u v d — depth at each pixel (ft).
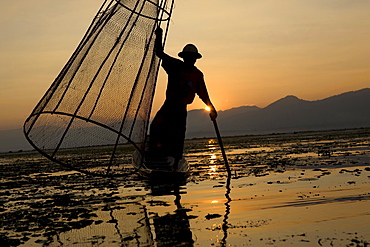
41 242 17.83
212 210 22.49
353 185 28.30
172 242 16.63
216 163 52.54
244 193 27.78
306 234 16.62
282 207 22.18
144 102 32.78
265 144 104.06
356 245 14.92
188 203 25.07
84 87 31.30
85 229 19.76
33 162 77.92
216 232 17.76
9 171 57.72
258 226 18.37
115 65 32.35
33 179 44.34
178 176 35.76
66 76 31.35
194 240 16.75
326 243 15.34
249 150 79.46
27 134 29.99
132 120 32.19
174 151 36.60
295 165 44.65
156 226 19.53
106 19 33.40
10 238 18.78
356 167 39.42
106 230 19.35
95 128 31.42
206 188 31.24
